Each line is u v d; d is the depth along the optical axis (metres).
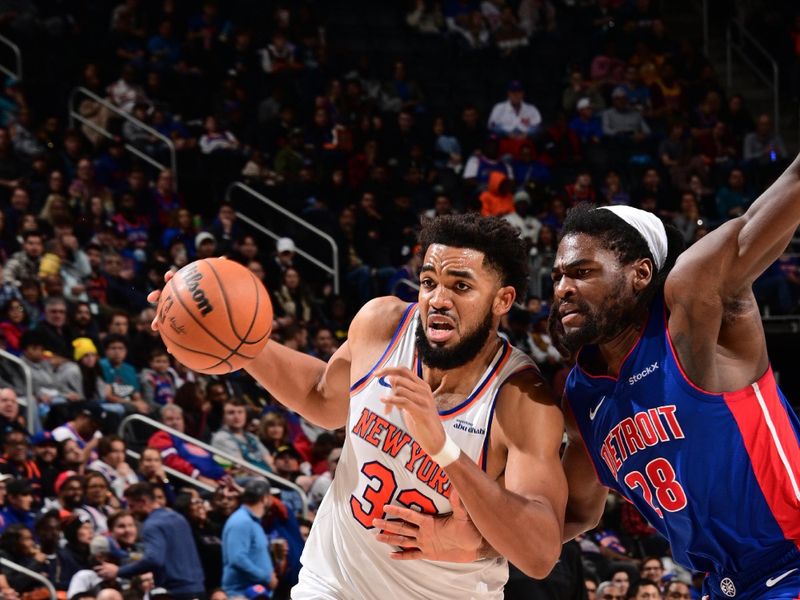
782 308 12.79
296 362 3.37
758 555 2.94
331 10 16.23
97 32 13.83
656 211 14.06
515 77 16.28
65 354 8.87
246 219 12.84
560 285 2.90
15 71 13.09
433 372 3.02
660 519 3.03
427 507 3.00
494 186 13.53
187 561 6.98
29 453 7.39
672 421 2.82
